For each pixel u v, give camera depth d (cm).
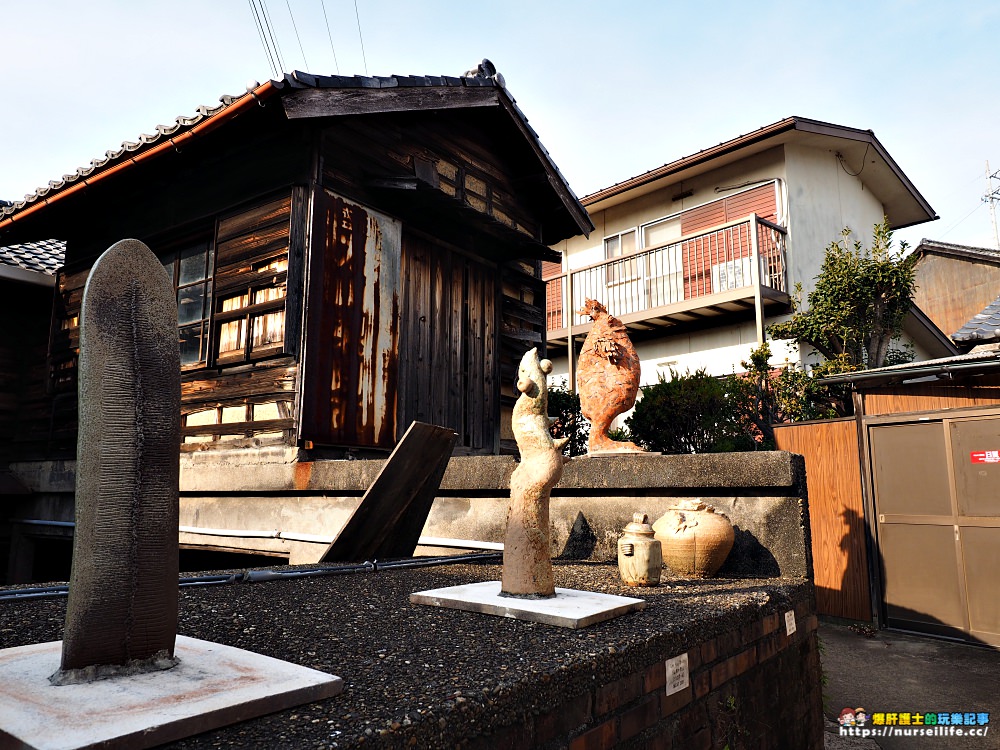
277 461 520
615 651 174
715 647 222
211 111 509
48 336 759
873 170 1338
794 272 1124
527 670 150
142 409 144
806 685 301
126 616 134
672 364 1255
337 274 561
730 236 1194
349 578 302
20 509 717
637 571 281
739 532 339
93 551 133
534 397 236
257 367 550
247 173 596
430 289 682
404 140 655
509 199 801
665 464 355
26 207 649
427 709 123
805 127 1112
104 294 143
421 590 267
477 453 717
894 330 914
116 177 579
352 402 560
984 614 523
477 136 757
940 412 561
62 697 118
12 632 183
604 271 1404
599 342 420
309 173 554
